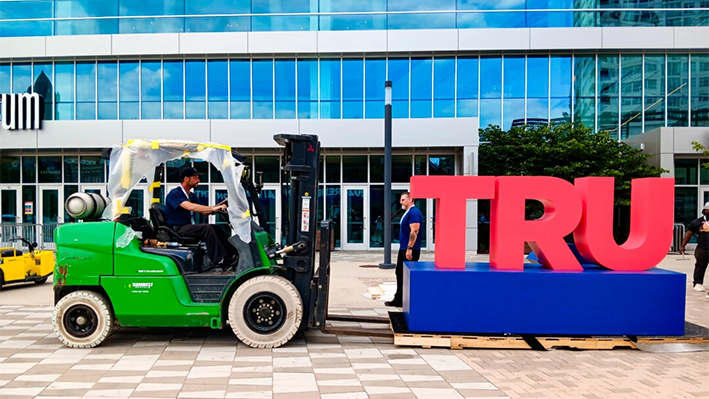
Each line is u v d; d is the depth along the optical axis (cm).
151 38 1527
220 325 485
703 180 1580
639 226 534
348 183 1558
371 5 1581
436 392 374
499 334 508
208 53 1535
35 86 1573
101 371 419
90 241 484
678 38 1540
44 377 404
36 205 1566
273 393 370
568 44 1535
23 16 1580
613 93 1591
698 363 450
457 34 1536
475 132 1408
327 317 569
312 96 1577
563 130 1455
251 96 1570
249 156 1554
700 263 834
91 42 1528
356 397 362
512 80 1581
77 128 1440
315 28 1584
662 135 1457
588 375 415
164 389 377
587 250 523
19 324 604
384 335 512
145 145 492
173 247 520
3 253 850
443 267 525
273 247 566
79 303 484
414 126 1421
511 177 513
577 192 513
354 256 1400
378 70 1578
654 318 498
